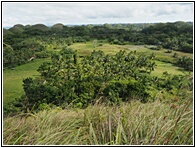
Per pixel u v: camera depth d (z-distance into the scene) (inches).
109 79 1705.2
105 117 100.3
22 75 2237.9
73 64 2425.0
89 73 1972.2
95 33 4911.4
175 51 3166.8
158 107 111.6
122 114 100.7
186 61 2338.8
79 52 3380.9
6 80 1966.0
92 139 89.3
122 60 2583.7
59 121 103.4
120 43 4131.4
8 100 1492.4
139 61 2484.0
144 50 3412.9
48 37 4365.2
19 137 83.6
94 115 107.2
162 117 96.9
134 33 4613.7
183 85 116.8
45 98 992.2
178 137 84.6
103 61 2559.1
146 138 83.3
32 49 3122.5
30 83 1647.4
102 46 3927.2
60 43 3976.4
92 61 2480.3
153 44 3833.7
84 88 990.4
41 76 2062.0
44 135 87.1
